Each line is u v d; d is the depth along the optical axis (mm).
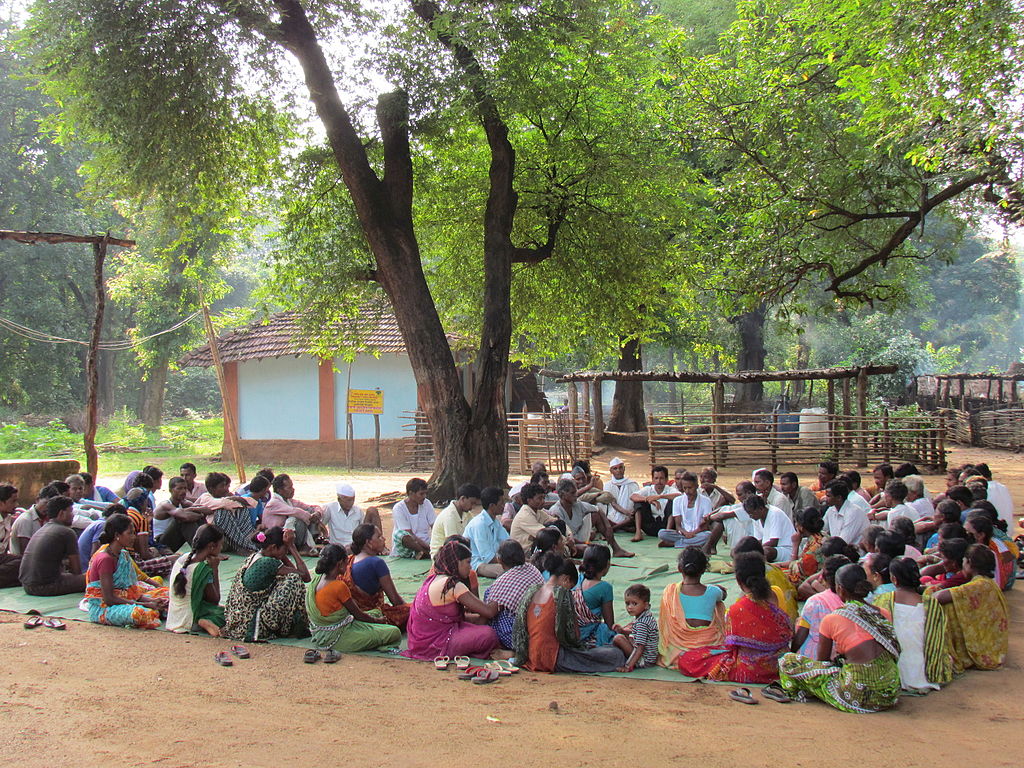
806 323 41625
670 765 4406
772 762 4461
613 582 8766
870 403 32219
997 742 4809
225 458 24766
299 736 4754
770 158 17375
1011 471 19453
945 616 6027
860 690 5340
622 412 28484
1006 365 62000
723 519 9797
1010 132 11055
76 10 11867
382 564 7133
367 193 13641
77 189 38250
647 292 17641
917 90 11797
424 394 14070
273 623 6852
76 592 8195
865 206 16391
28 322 37250
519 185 16281
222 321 18312
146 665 6121
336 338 17844
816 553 7844
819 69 16656
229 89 13117
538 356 22594
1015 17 9977
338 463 24078
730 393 51156
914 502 9141
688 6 25906
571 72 14938
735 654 5957
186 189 14438
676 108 17578
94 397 12992
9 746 4508
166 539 9828
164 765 4289
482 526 9031
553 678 6039
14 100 35656
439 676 6051
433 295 18766
